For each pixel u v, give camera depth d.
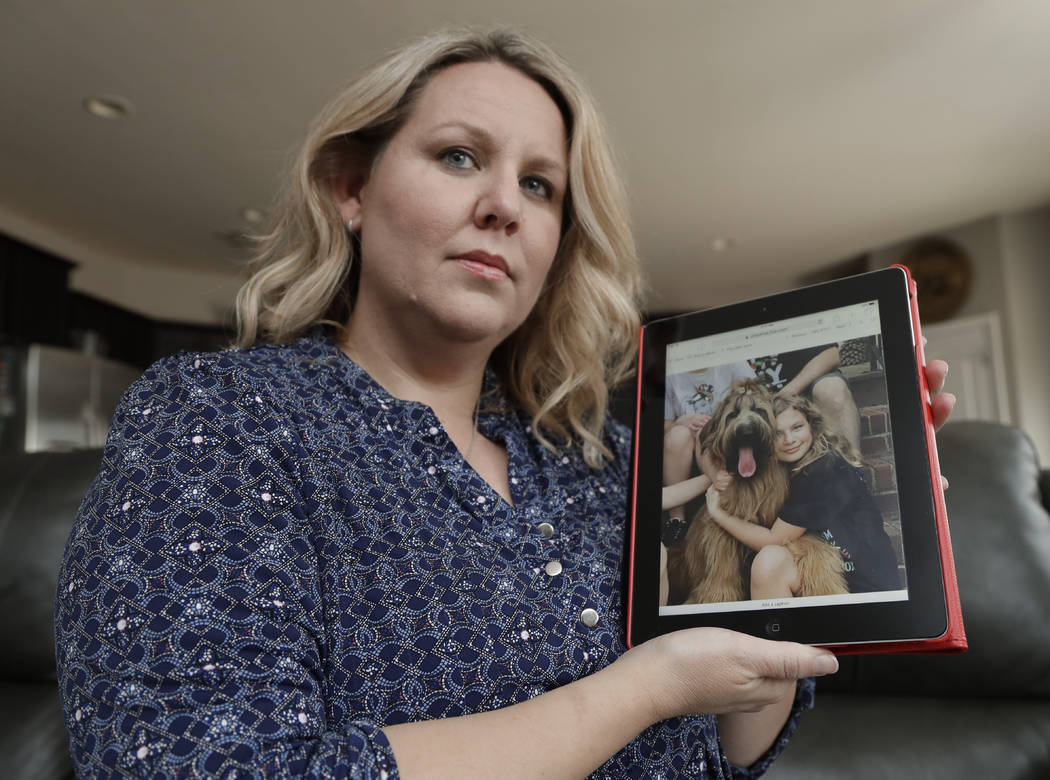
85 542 0.58
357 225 0.91
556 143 0.89
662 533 0.75
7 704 1.21
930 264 5.97
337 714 0.62
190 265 6.46
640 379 0.83
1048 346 5.46
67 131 4.41
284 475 0.65
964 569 1.20
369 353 0.87
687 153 4.64
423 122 0.83
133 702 0.52
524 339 1.02
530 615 0.70
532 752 0.57
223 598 0.56
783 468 0.72
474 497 0.75
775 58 3.73
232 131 4.39
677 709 0.62
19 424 4.97
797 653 0.63
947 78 3.94
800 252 6.24
